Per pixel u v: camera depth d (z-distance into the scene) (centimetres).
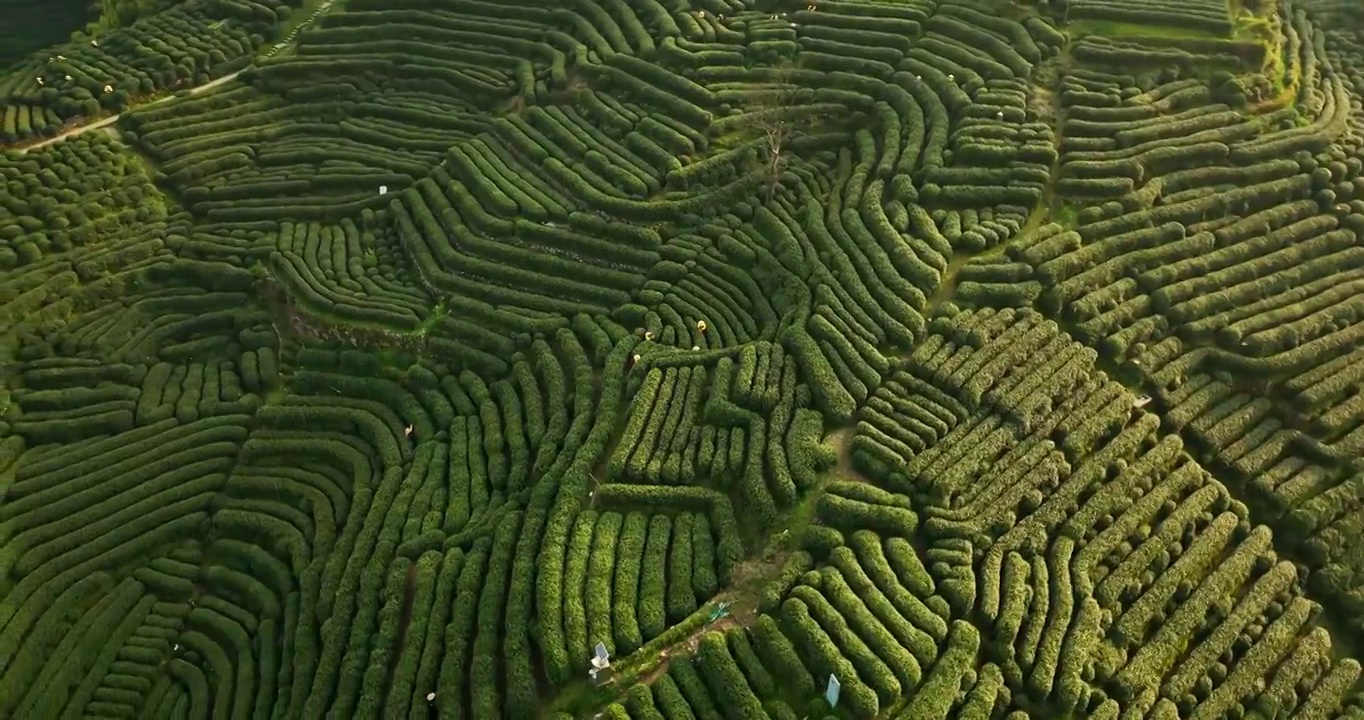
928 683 3378
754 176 5628
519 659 3712
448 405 5181
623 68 6400
